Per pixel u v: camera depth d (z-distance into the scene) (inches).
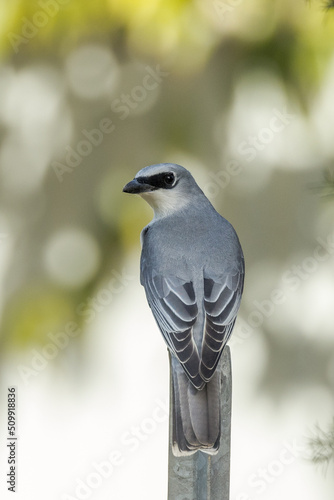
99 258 511.8
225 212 512.4
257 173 510.3
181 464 249.3
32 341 510.3
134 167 507.2
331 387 521.3
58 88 516.1
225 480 253.1
